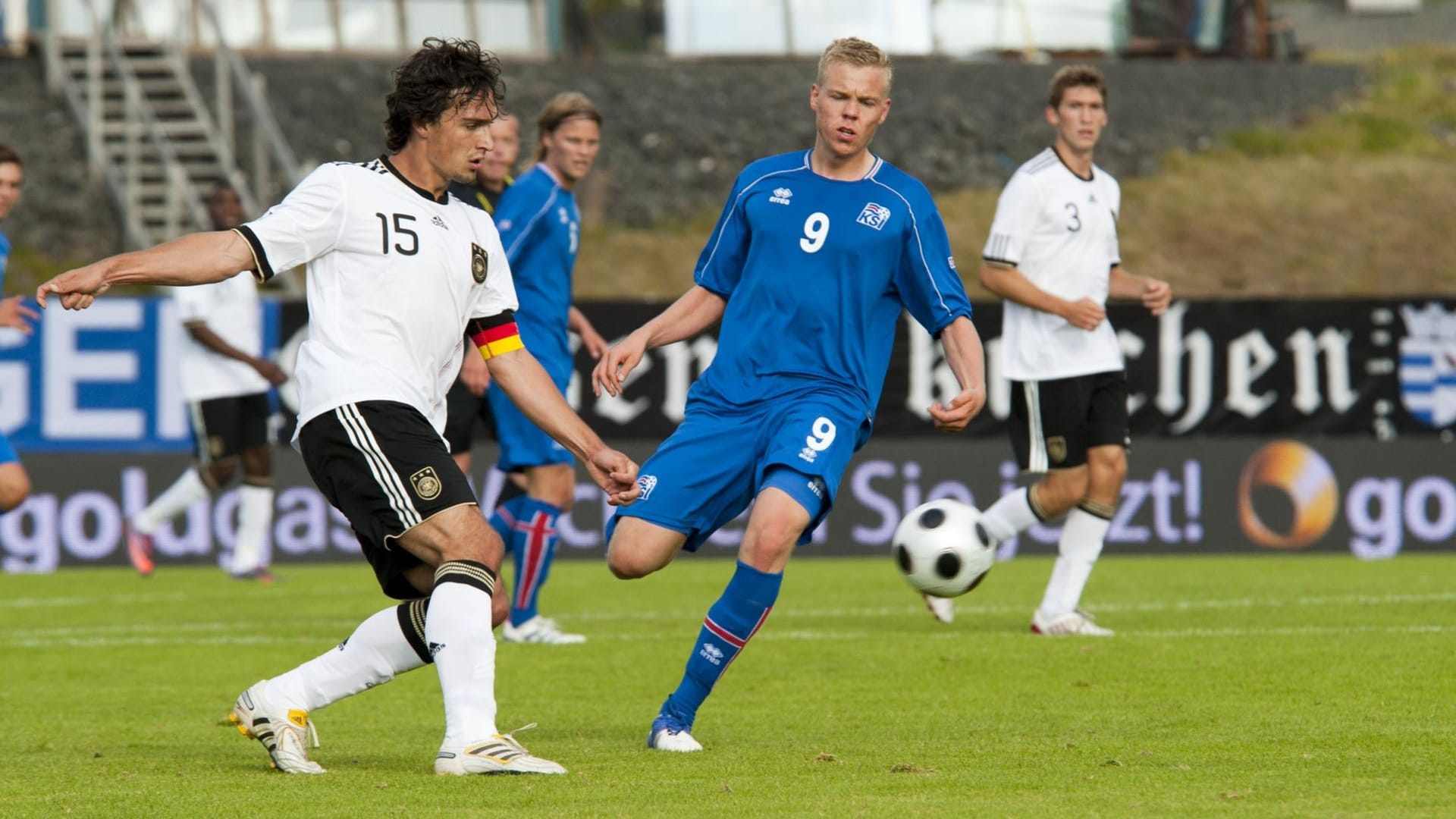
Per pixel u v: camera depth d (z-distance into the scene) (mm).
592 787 14344
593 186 74750
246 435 40406
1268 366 48062
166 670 25016
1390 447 47969
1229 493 47625
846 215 17422
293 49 82500
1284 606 32719
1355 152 83562
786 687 21906
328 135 76000
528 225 26859
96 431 45156
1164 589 36750
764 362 17422
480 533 14938
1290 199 78750
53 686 23266
